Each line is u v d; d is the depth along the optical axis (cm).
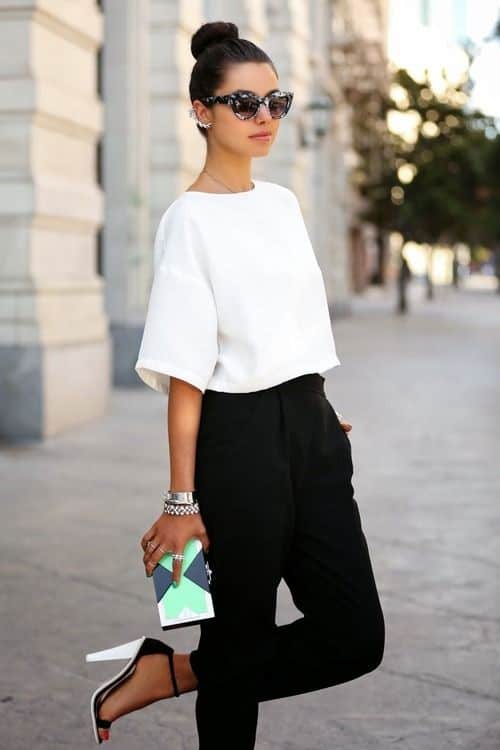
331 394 1316
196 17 1416
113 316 1338
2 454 869
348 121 3266
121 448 900
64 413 976
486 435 1009
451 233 3916
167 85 1370
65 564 556
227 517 259
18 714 373
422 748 347
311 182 2817
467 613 481
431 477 802
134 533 621
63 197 959
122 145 1329
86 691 394
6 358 923
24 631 457
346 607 263
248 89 266
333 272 3098
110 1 1325
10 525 638
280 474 261
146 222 1359
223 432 261
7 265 920
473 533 629
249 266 264
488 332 2569
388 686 397
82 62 1011
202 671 270
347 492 270
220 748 272
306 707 379
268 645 268
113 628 461
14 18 905
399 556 577
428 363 1738
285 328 266
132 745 350
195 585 255
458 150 3250
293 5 2020
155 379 271
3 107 912
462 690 394
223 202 268
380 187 3325
